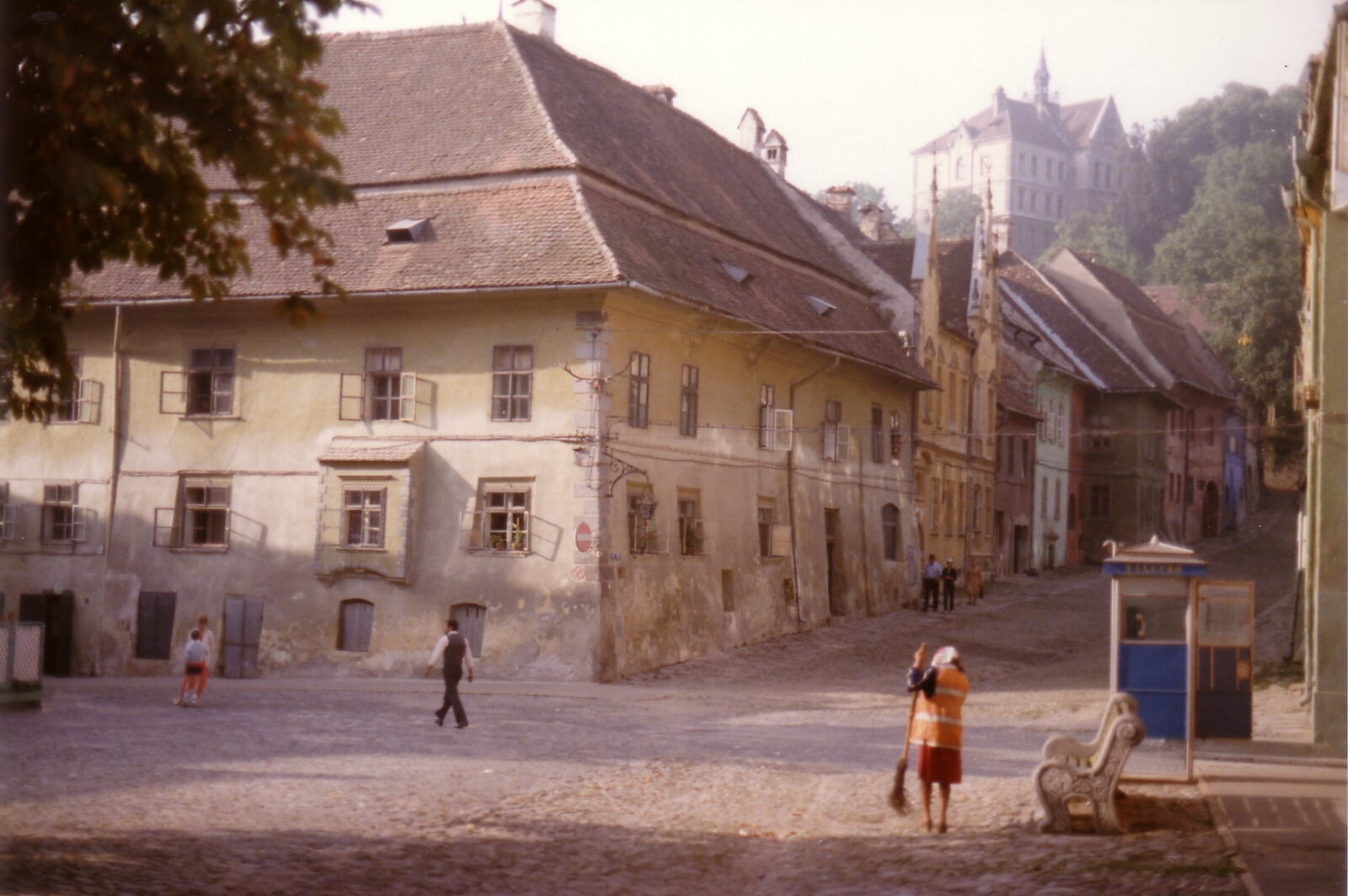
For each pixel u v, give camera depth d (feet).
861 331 159.43
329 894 38.86
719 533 134.21
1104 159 638.12
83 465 130.11
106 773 61.21
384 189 126.93
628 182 130.93
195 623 125.39
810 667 126.41
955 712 50.06
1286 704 88.69
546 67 141.18
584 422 114.93
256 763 65.87
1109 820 46.88
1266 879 38.29
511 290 114.52
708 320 129.49
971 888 40.01
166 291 125.70
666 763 68.64
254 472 124.88
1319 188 76.79
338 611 120.98
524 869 43.55
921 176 643.86
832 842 48.52
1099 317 275.39
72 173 35.47
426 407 120.06
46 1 36.24
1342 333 75.05
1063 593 200.44
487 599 116.78
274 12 38.45
